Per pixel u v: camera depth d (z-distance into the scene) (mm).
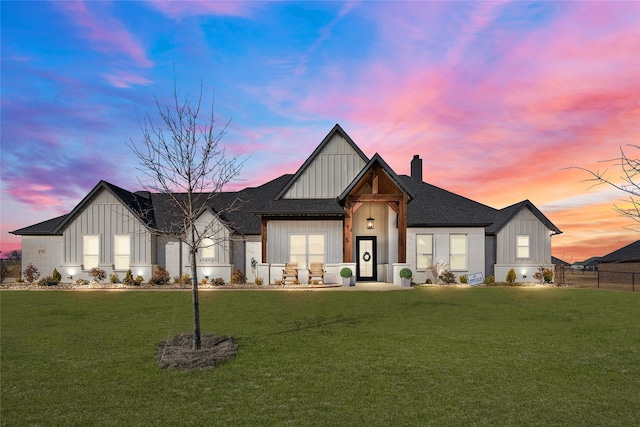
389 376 7410
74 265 25172
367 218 24453
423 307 14984
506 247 25969
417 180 30781
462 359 8414
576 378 7340
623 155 5652
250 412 5930
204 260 24969
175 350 9055
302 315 13375
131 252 25031
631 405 6219
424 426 5508
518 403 6262
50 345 9594
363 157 24438
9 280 26750
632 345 9531
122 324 12102
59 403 6277
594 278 36938
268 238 23766
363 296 17922
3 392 6715
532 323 12094
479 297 17688
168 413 5910
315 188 24516
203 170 10602
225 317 13078
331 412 5922
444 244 25031
